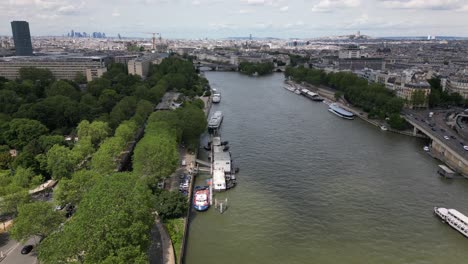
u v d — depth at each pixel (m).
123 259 137.00
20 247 181.12
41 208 171.88
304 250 196.62
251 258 189.75
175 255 182.88
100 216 151.00
